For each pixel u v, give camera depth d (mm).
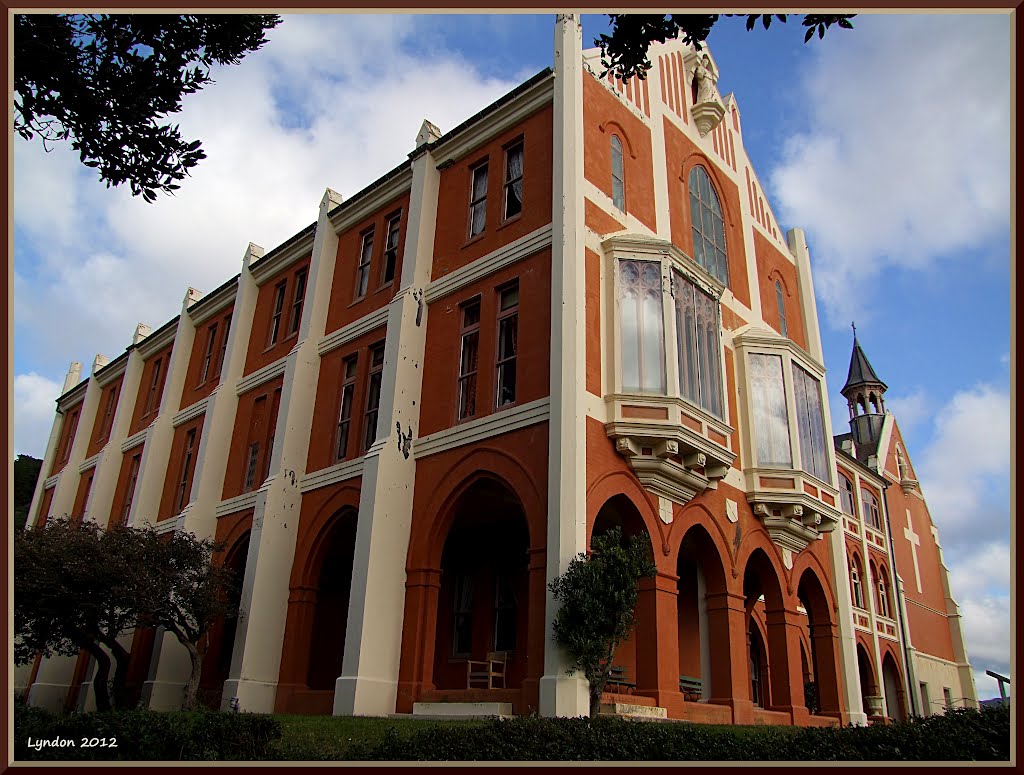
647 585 14641
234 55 9008
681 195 19609
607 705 12641
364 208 21844
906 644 35844
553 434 13859
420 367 17797
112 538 17109
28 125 8508
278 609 18375
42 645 17094
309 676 21484
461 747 8625
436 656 19656
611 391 14859
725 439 16469
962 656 41250
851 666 20312
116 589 15719
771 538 18812
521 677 17844
